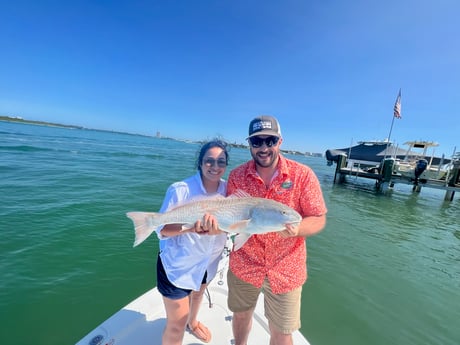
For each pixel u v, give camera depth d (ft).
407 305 16.42
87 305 14.44
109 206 30.78
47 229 22.70
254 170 7.88
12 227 22.36
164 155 127.75
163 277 7.59
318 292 17.11
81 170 53.72
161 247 7.98
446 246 28.96
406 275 20.54
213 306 11.02
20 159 59.36
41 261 18.02
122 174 54.95
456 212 50.52
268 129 7.29
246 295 8.10
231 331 9.79
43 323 12.96
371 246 26.48
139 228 7.89
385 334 13.66
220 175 7.93
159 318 9.70
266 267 7.61
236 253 8.12
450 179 59.88
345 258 22.74
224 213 7.48
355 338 13.21
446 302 17.04
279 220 7.03
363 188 75.10
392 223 37.58
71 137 193.16
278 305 7.57
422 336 13.69
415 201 59.88
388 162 67.36
